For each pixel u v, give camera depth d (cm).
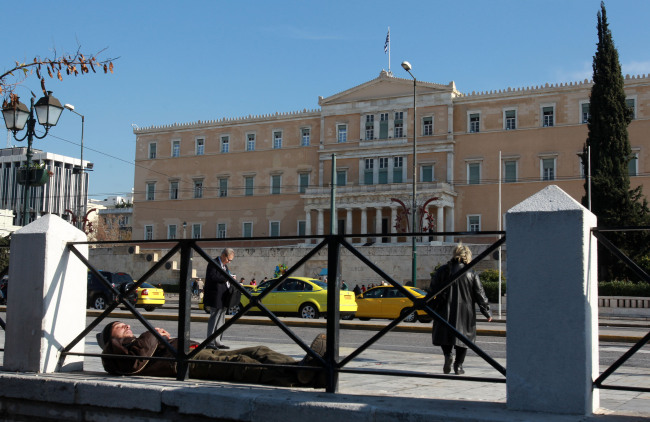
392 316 2694
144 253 6397
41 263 816
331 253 686
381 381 900
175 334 1862
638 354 1462
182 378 754
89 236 7169
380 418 571
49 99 1986
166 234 8325
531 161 6525
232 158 8031
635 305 3291
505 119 6700
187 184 8275
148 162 8556
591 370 552
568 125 6400
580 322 539
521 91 6619
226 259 1337
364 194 6894
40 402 760
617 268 4000
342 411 586
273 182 7775
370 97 7288
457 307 937
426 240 6525
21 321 820
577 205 553
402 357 1284
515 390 560
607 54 4809
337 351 679
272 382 770
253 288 2933
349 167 7331
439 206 6556
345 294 2723
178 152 8412
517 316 563
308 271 6109
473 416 536
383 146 7131
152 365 827
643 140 6078
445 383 888
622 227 558
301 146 7650
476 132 6794
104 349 835
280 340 1681
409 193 6675
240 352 822
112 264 6512
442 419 546
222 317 1335
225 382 769
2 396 782
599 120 4747
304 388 757
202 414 655
